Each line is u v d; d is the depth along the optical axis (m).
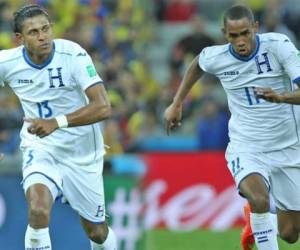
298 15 60.00
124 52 59.06
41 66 25.39
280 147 26.67
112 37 57.94
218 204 45.25
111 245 27.86
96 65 53.47
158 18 67.44
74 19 57.28
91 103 24.80
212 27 66.75
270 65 25.94
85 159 26.53
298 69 25.44
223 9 68.56
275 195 27.50
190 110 55.66
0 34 56.12
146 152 49.38
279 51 25.72
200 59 27.00
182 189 45.44
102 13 59.00
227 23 25.19
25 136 26.48
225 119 50.38
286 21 59.41
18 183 34.78
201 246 40.28
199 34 59.34
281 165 26.77
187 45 59.06
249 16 25.22
